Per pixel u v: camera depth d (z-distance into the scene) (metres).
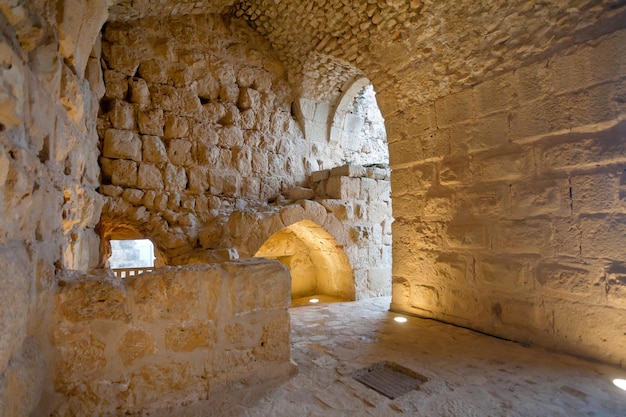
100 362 1.70
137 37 4.43
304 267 5.80
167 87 4.59
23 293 1.30
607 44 2.38
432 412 1.80
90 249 3.37
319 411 1.80
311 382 2.13
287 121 5.67
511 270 2.97
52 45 1.53
